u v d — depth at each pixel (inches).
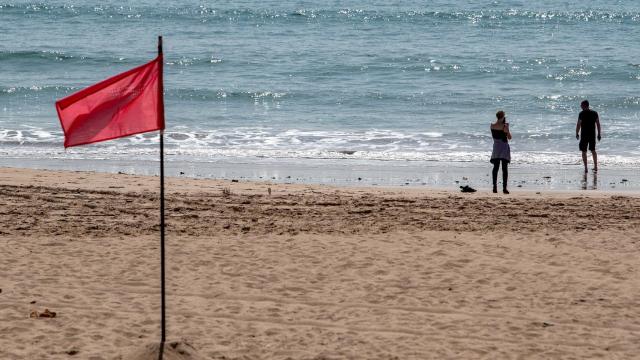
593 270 1637.6
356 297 1460.4
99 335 1242.6
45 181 2566.4
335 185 2773.1
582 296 1481.3
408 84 5620.1
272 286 1512.1
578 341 1272.1
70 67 6220.5
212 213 2092.8
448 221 2050.9
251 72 6003.9
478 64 6461.6
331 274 1585.9
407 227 1973.4
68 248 1724.9
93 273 1563.7
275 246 1770.4
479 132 3927.2
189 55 6668.3
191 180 2699.3
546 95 5182.1
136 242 1782.7
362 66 6245.1
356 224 1994.3
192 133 3794.3
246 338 1253.7
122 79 1048.2
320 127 4050.2
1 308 1352.1
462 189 2630.4
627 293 1499.8
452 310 1402.6
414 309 1407.5
